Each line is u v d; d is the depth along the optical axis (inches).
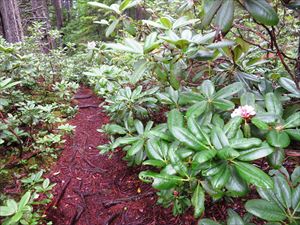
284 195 43.4
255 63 75.1
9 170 92.6
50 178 93.8
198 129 43.9
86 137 122.6
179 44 57.1
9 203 60.2
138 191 88.0
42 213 77.0
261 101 60.8
